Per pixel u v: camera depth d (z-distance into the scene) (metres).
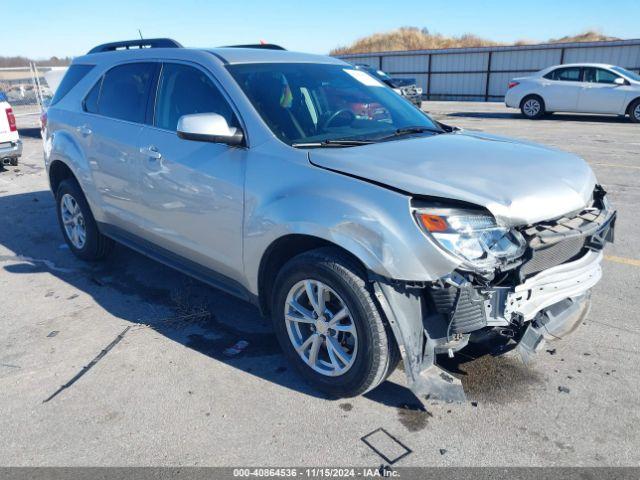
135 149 3.95
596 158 9.87
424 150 3.12
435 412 2.90
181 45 4.40
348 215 2.63
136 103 4.11
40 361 3.44
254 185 3.08
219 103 3.45
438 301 2.57
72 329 3.85
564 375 3.20
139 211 4.06
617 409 2.89
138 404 2.99
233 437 2.72
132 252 5.41
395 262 2.51
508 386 3.11
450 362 3.35
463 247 2.47
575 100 16.20
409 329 2.63
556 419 2.82
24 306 4.23
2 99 9.76
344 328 2.85
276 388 3.13
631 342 3.54
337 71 4.04
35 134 15.08
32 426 2.82
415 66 31.12
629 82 15.37
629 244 5.38
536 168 2.96
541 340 2.86
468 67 29.16
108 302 4.28
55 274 4.89
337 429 2.78
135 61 4.25
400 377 3.22
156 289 4.52
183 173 3.52
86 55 5.04
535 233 2.62
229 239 3.30
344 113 3.60
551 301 2.76
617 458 2.55
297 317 3.07
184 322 3.91
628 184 7.83
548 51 26.45
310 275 2.88
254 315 4.03
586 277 2.91
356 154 2.96
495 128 14.61
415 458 2.57
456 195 2.53
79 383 3.19
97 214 4.63
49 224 6.46
